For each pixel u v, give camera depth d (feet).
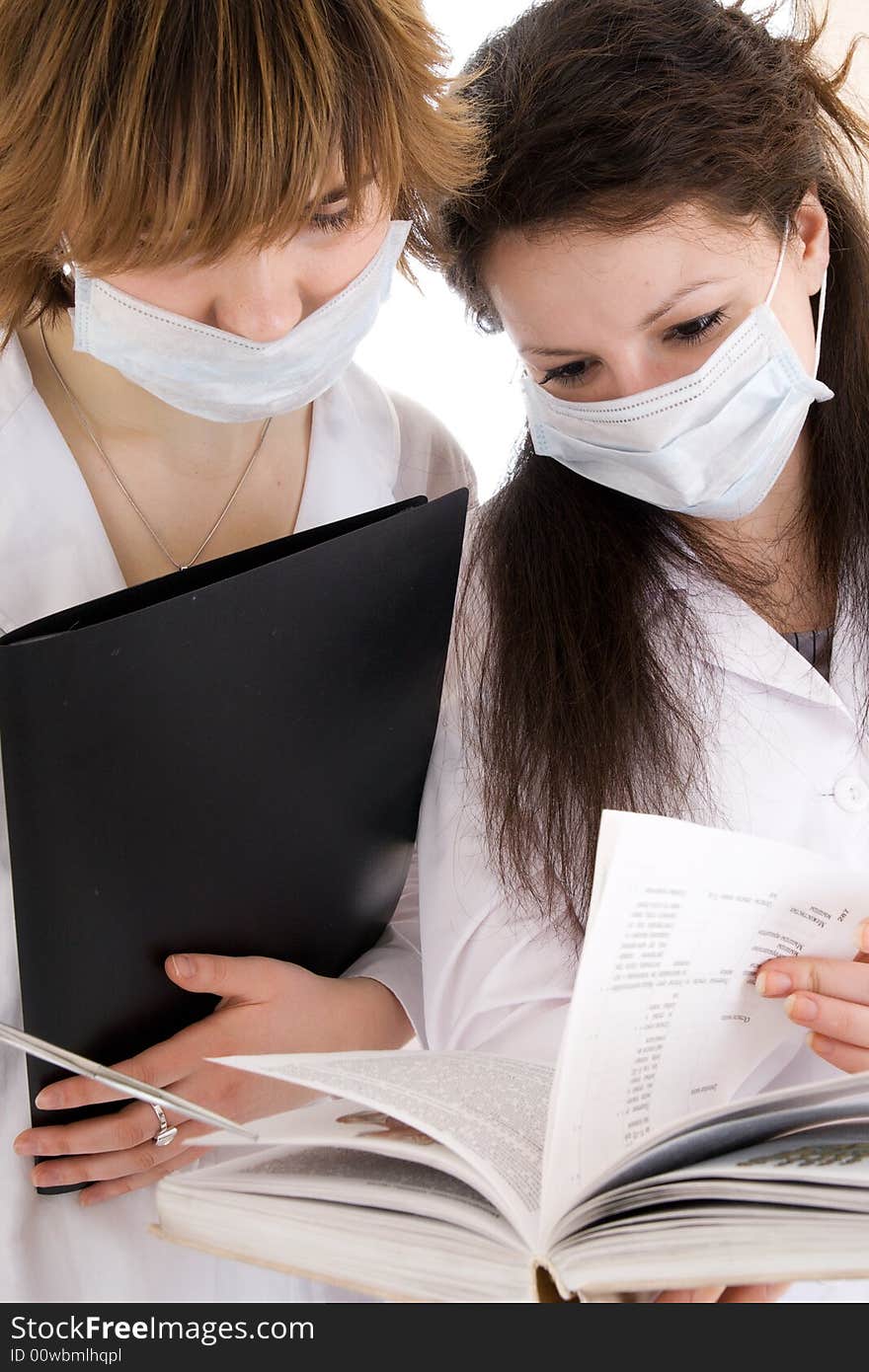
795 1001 2.73
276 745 3.12
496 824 3.84
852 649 3.86
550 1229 2.19
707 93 3.36
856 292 3.92
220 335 3.07
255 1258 2.45
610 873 2.29
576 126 3.28
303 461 4.01
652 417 3.52
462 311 4.09
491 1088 2.61
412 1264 2.28
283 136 2.64
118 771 2.77
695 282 3.39
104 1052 3.03
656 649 3.88
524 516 4.04
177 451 3.71
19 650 2.53
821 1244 2.09
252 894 3.24
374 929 3.86
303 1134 2.47
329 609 3.11
